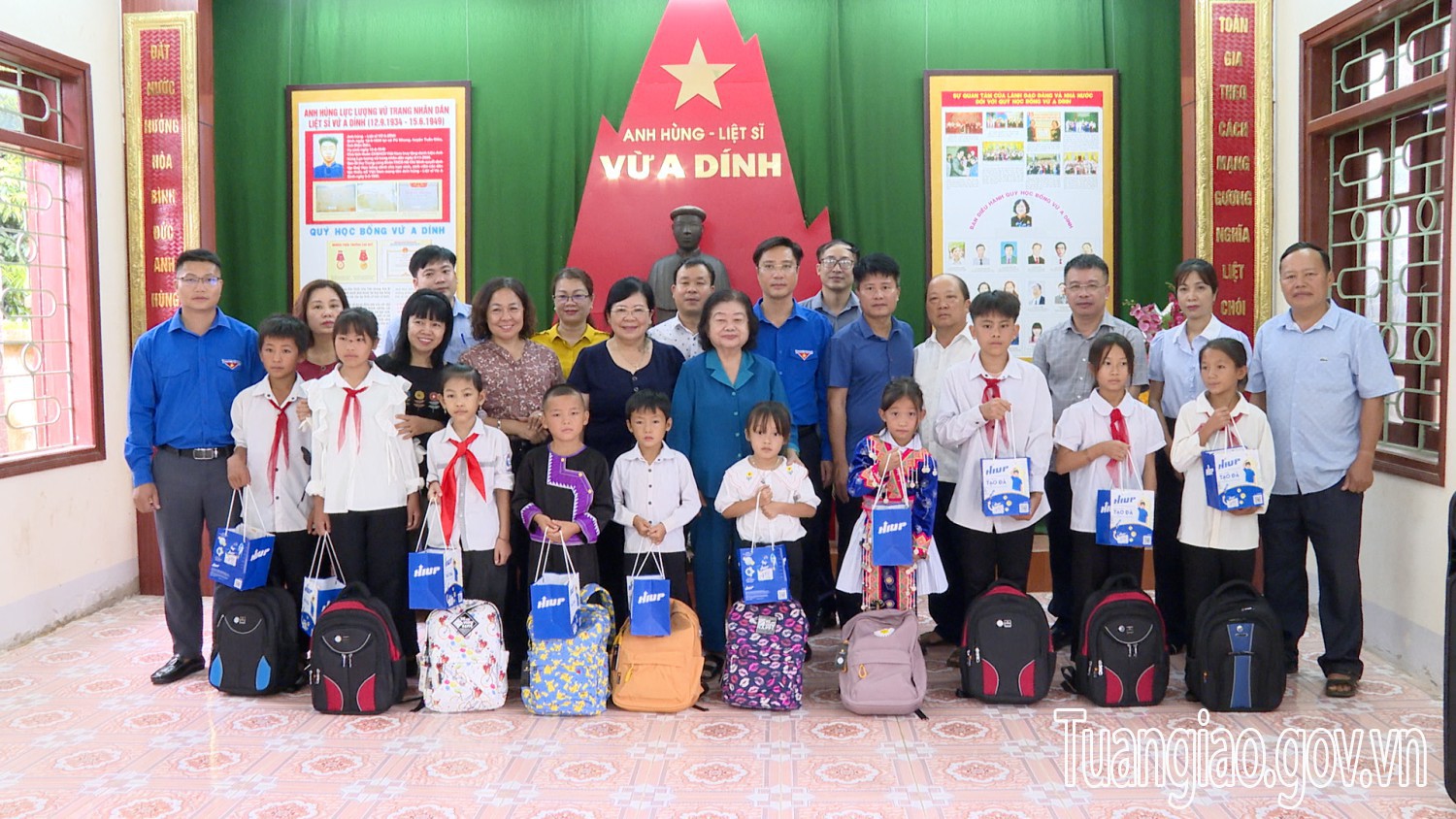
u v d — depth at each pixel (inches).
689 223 195.2
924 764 115.6
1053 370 159.9
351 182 206.7
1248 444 136.5
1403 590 149.0
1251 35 188.1
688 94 203.0
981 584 143.9
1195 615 135.3
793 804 105.3
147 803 105.9
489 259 207.9
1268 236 188.7
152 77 195.5
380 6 207.0
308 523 145.2
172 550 146.6
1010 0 202.8
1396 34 156.6
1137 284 205.0
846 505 156.0
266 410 143.8
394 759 117.3
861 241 205.8
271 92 207.8
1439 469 140.3
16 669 151.9
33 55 170.9
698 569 146.3
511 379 145.1
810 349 159.3
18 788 109.8
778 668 132.6
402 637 144.6
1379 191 164.7
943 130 202.1
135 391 146.1
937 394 154.3
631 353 147.3
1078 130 201.6
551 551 136.9
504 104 206.8
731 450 143.2
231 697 139.2
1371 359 134.6
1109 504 133.6
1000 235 202.8
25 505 168.1
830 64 204.1
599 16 205.8
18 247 174.4
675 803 105.5
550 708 130.6
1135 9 202.1
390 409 140.3
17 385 173.6
